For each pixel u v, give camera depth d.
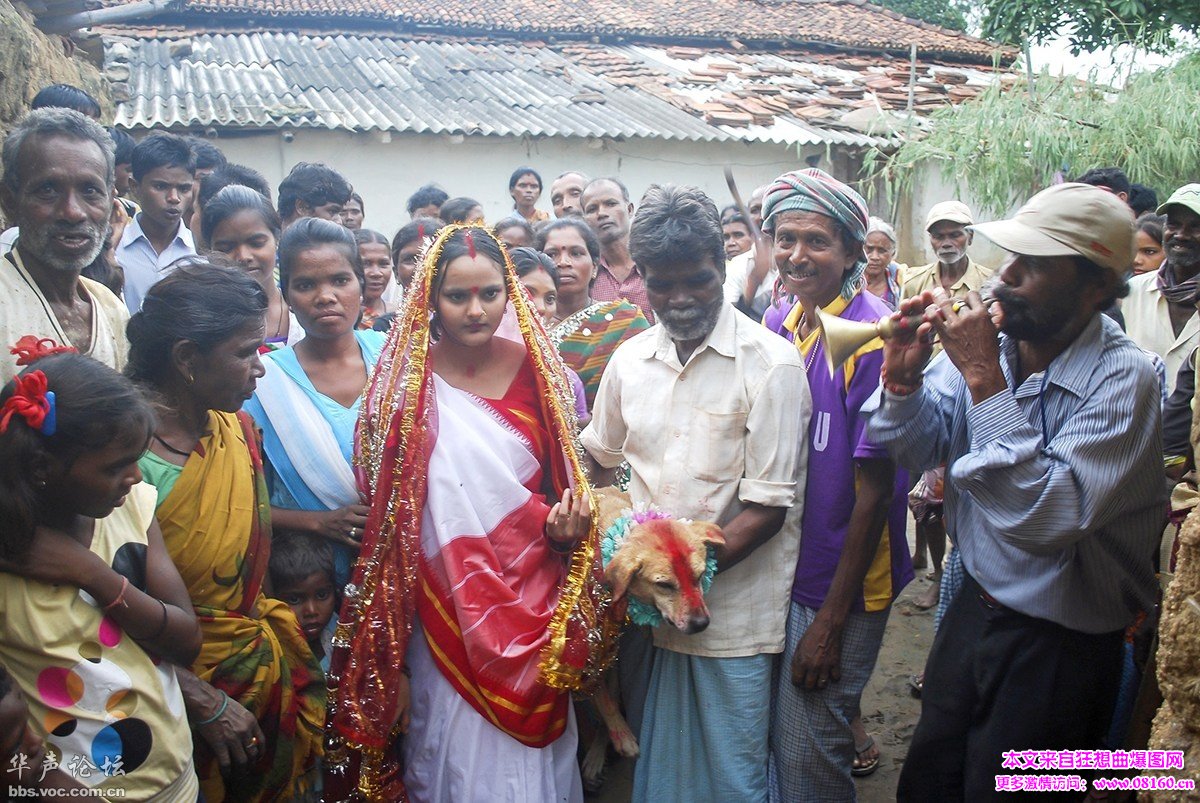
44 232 2.76
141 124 10.60
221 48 14.25
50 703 2.19
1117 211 2.45
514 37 17.02
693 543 2.83
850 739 3.16
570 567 2.86
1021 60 16.47
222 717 2.59
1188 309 4.67
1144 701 2.74
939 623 2.98
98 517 2.24
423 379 2.83
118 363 3.06
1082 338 2.57
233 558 2.73
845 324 2.68
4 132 5.36
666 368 3.11
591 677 2.88
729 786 3.01
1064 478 2.45
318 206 5.23
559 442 2.96
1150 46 11.86
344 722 2.68
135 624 2.32
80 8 7.52
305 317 3.20
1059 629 2.62
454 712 2.74
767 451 2.96
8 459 2.11
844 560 2.97
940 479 5.20
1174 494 3.13
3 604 2.15
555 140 12.54
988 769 2.72
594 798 3.75
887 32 19.23
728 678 3.02
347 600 2.76
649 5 18.94
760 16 19.16
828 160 12.66
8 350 2.73
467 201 5.81
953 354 2.59
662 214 2.91
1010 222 2.56
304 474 3.09
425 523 2.81
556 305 4.61
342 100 12.45
